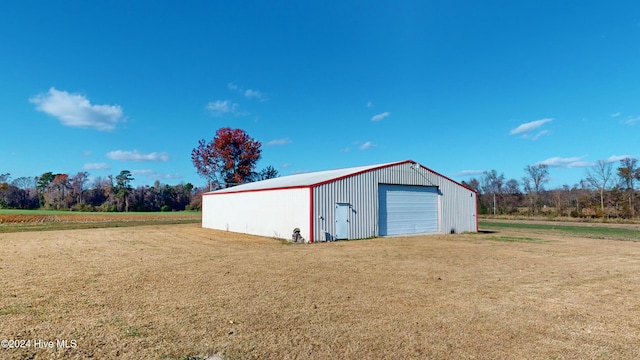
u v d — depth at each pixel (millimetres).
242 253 12414
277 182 23312
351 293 6859
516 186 46344
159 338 4570
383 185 19562
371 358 4059
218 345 4367
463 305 6113
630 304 6266
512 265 10031
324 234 16938
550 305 6164
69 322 5137
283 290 7066
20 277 8195
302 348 4305
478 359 4066
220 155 50812
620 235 20469
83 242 15617
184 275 8469
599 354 4230
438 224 21656
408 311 5766
